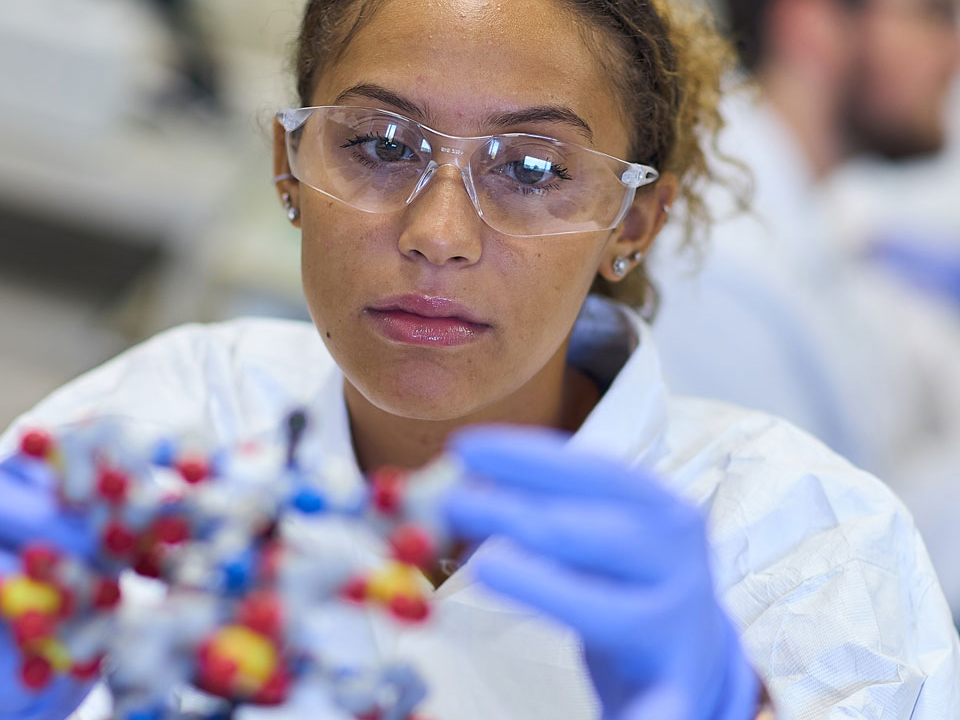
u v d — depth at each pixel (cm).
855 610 83
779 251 188
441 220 75
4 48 225
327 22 88
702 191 118
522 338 80
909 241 208
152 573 52
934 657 87
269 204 225
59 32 225
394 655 83
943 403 205
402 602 49
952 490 197
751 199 141
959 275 206
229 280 214
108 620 50
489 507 49
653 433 96
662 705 52
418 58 77
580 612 49
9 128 230
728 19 203
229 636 47
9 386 233
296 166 83
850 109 205
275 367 107
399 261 77
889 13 204
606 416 94
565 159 79
